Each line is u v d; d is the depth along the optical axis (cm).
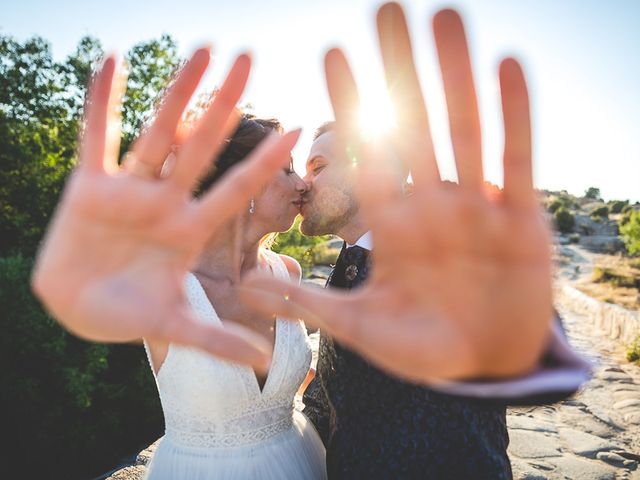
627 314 1026
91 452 934
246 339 43
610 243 4659
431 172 43
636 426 509
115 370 1025
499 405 57
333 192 159
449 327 43
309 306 48
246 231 156
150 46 1551
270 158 46
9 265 903
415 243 43
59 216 46
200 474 140
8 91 1564
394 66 44
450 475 128
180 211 46
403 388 131
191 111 103
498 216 41
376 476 132
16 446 880
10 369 860
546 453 426
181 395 139
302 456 155
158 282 45
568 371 51
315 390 180
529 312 42
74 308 44
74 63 1579
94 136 46
